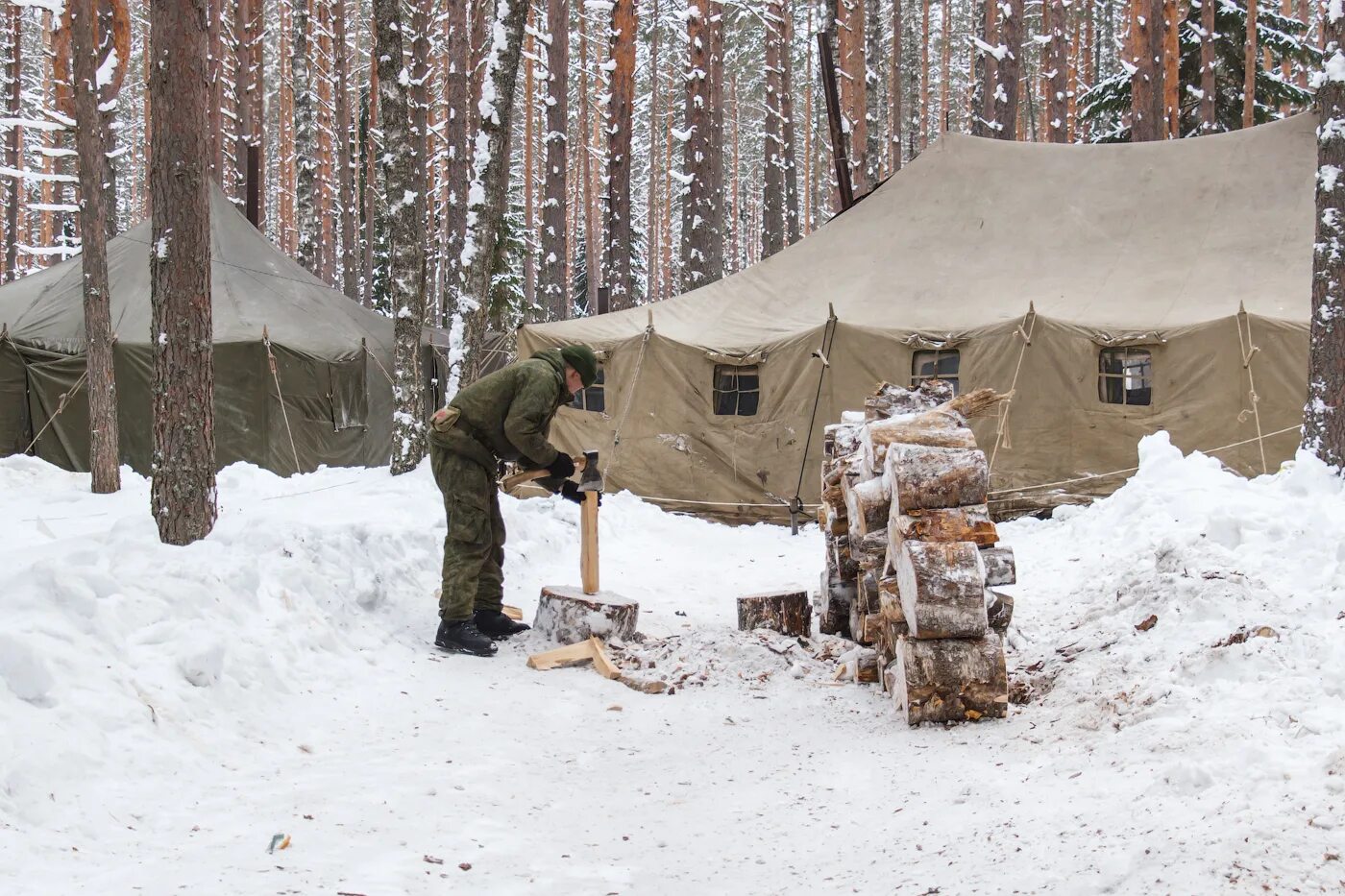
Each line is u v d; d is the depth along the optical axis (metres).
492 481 5.97
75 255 15.73
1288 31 22.78
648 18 39.88
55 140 24.19
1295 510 5.95
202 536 5.96
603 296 20.23
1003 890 2.51
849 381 11.63
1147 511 7.71
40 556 5.06
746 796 3.63
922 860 2.84
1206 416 10.48
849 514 5.37
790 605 6.38
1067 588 6.91
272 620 4.89
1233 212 12.22
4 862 2.56
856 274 13.02
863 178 23.17
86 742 3.32
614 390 12.53
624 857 3.07
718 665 5.52
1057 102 24.25
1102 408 10.84
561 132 19.92
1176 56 19.50
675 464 12.22
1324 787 2.65
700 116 20.03
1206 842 2.44
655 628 6.48
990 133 25.45
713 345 12.23
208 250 6.05
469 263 11.84
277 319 14.70
